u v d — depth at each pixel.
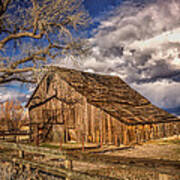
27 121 36.94
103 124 21.09
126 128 19.44
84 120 22.59
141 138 20.48
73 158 6.51
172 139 23.09
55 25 17.95
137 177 7.05
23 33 16.83
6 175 9.28
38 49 17.45
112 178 5.23
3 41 16.16
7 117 36.34
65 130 23.78
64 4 17.66
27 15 18.06
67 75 26.05
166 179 4.21
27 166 8.45
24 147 8.89
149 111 25.75
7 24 17.89
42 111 26.41
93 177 5.59
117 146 19.17
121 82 33.72
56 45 17.77
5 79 16.59
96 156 6.32
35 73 16.61
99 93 25.23
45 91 26.50
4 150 12.20
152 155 14.50
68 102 24.09
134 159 5.72
